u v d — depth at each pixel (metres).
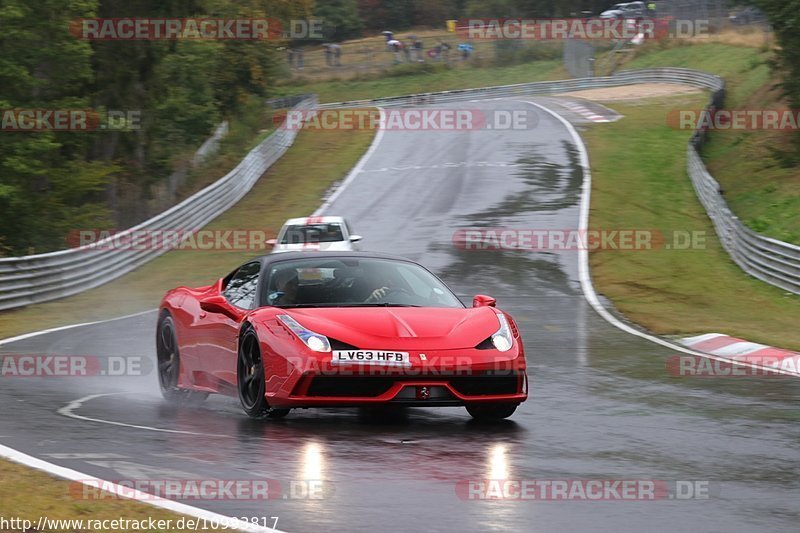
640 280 78.12
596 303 67.00
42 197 110.56
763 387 33.31
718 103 170.75
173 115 158.50
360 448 21.94
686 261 87.19
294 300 26.80
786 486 19.08
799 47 126.12
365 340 24.28
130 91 131.25
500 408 26.23
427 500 17.48
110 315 62.44
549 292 72.06
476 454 21.56
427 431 24.36
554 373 36.69
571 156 152.00
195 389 29.50
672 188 127.31
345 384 24.05
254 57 188.38
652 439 23.72
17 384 32.84
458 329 25.36
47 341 47.31
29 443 21.80
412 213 115.56
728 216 92.00
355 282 27.61
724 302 70.69
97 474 18.88
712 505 17.52
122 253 85.62
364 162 155.88
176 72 164.38
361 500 17.38
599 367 38.50
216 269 87.38
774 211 108.38
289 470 19.59
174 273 86.00
